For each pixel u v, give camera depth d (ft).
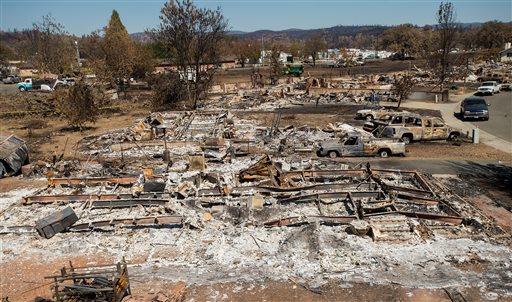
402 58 369.50
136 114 120.67
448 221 40.81
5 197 52.44
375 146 66.23
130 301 30.04
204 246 38.04
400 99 116.06
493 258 35.12
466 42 339.77
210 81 139.23
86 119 95.45
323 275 33.19
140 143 76.74
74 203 48.67
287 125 93.81
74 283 30.42
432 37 233.35
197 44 128.36
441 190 50.42
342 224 41.34
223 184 51.47
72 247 38.24
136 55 172.04
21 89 186.29
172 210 44.68
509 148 70.95
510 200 47.37
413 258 35.24
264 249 37.19
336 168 59.06
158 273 33.96
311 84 162.20
